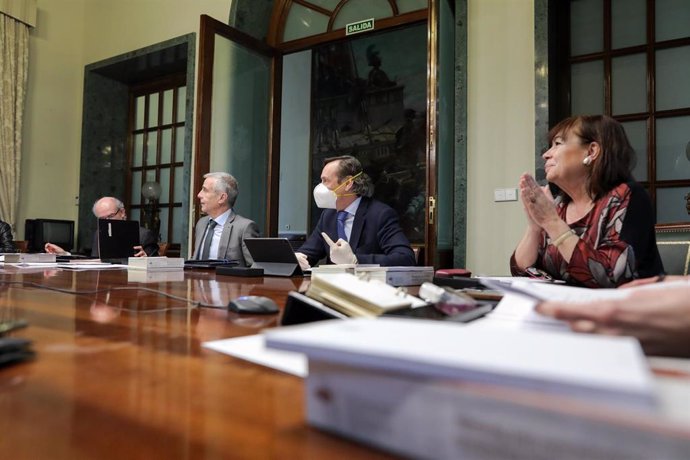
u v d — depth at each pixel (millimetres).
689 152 2652
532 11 3010
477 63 3148
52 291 976
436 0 2760
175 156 5109
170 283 1198
